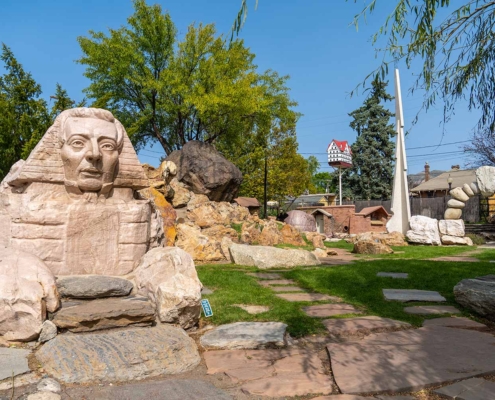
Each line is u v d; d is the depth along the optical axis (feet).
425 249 53.11
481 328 16.80
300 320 17.28
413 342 14.78
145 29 84.53
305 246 50.19
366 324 16.99
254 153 97.81
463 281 20.63
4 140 54.75
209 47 85.25
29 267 14.89
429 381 11.35
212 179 54.65
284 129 108.37
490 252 46.85
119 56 81.97
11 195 18.75
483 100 19.03
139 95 89.35
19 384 11.02
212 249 36.68
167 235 36.35
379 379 11.52
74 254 18.40
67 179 18.92
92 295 16.07
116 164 19.97
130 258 19.52
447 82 19.29
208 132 94.22
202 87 79.97
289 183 105.60
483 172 65.05
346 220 91.61
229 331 15.62
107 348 12.75
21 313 13.43
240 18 13.67
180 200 48.85
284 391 11.08
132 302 15.67
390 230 69.41
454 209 66.44
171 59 84.99
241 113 83.41
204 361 13.37
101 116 19.33
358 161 139.23
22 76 62.54
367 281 25.98
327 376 12.06
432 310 19.65
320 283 25.66
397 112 70.18
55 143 18.95
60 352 12.46
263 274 29.58
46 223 17.99
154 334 13.97
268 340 14.65
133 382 11.79
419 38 17.25
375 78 18.54
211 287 23.48
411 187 155.12
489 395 10.57
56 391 10.84
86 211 18.74
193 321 15.85
